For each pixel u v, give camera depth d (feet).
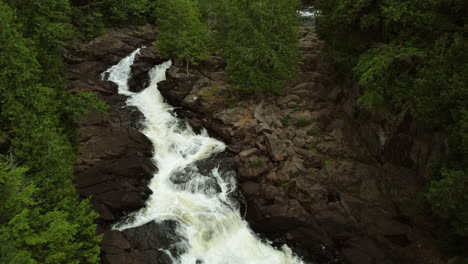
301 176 79.66
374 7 80.43
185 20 120.06
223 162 88.17
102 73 131.85
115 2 163.53
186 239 67.77
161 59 135.13
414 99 65.67
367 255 64.13
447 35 62.44
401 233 67.51
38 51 67.21
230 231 72.33
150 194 79.20
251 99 106.11
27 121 54.65
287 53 100.73
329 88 109.19
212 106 105.70
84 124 92.99
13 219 36.35
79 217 53.01
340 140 90.33
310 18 172.35
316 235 68.90
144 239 65.72
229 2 121.70
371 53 77.61
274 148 85.10
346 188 77.05
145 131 101.45
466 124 49.24
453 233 58.90
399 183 76.07
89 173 78.43
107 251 60.95
